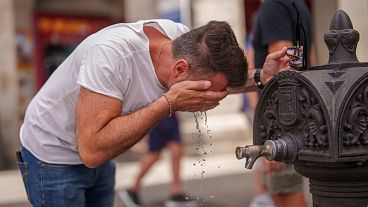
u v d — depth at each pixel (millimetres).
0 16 9297
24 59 9875
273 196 3764
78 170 2922
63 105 2801
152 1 10211
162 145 6773
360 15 4695
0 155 9281
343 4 4824
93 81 2539
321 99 2145
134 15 10492
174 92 2500
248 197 6887
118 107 2572
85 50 2674
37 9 10609
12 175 8836
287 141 2295
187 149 9508
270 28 3543
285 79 2311
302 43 2838
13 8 9578
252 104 5379
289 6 3471
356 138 2152
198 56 2496
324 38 2361
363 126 2170
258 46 3750
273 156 2285
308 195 5199
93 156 2537
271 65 2863
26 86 9867
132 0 10523
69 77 2760
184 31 2898
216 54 2467
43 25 10703
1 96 9305
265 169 3824
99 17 11305
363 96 2182
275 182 3678
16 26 9711
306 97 2236
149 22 2824
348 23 2326
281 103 2342
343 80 2158
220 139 9641
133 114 2514
